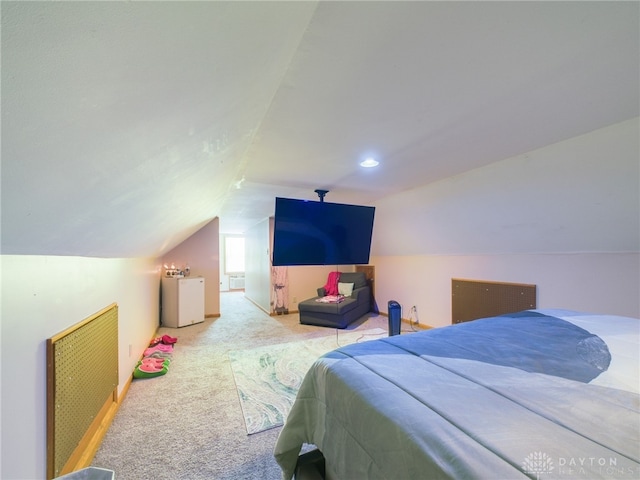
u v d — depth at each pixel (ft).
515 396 2.90
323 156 7.13
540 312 6.54
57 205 2.31
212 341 12.21
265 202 12.99
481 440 2.24
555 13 2.90
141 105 1.95
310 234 10.42
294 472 4.27
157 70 1.75
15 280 3.19
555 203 7.52
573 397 2.86
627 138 5.56
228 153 5.18
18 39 1.04
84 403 4.80
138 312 9.59
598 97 4.57
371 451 2.81
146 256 10.62
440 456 2.16
